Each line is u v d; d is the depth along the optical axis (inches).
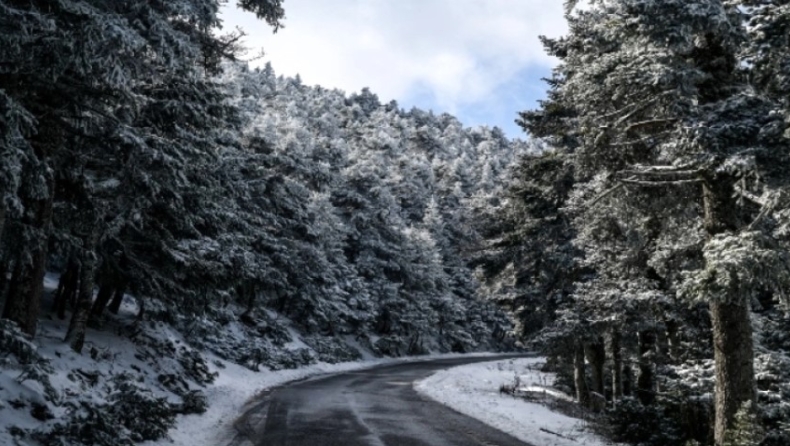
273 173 1396.4
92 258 601.6
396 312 2390.5
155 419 453.4
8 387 380.8
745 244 354.9
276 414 660.1
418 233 2856.8
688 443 488.1
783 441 430.3
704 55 441.7
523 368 1834.4
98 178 623.5
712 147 378.6
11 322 371.9
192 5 388.8
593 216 597.6
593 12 580.7
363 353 2101.4
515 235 1008.2
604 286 704.4
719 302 424.8
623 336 840.3
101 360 627.8
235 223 986.1
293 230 1747.0
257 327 1487.5
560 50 808.3
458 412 753.6
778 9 330.3
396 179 3442.4
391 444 510.3
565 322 828.6
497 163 5910.4
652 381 754.8
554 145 884.6
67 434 353.4
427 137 6314.0
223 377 948.0
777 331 612.7
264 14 495.2
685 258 570.9
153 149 551.5
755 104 383.9
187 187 669.3
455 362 2220.7
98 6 374.0
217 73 568.7
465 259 1172.5
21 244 484.7
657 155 488.7
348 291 2110.0
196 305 805.2
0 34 317.7
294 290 1705.2
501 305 1081.4
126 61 392.5
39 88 422.6
